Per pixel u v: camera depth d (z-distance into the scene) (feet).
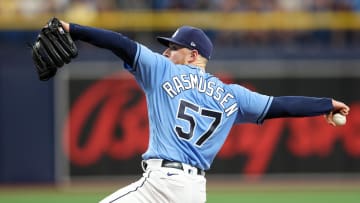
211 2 174.29
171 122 64.54
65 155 156.87
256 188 151.94
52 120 157.38
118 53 63.10
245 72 156.15
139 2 173.68
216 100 66.03
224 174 157.38
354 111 157.38
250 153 157.38
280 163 157.58
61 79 156.25
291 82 156.56
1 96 156.87
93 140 156.46
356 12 171.83
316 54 156.97
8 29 167.63
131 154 156.04
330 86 156.97
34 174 157.69
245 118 67.92
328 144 157.89
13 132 157.17
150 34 168.76
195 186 65.00
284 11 174.40
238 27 170.81
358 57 157.28
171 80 64.95
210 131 65.46
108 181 156.56
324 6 176.04
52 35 62.08
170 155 64.18
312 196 141.79
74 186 155.94
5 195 145.28
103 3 173.68
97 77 155.94
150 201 64.90
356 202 134.51
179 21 168.86
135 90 155.63
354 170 157.99
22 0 174.91
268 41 172.65
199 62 68.44
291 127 157.48
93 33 62.03
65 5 175.01
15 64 156.76
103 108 156.04
